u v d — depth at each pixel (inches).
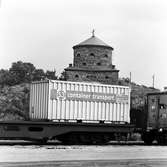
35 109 1259.8
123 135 1344.7
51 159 759.1
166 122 1359.5
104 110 1295.5
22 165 658.8
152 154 922.1
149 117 1427.2
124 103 1332.4
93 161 731.4
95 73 2429.9
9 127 1146.7
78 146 1141.7
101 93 1290.6
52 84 1212.5
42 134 1192.8
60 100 1221.7
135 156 862.5
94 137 1290.6
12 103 2413.9
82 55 2464.3
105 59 2480.3
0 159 741.9
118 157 829.8
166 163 733.9
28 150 941.8
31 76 4052.7
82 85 1259.8
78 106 1250.6
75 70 2411.4
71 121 1237.1
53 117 1209.4
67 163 697.0
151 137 1427.2
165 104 1373.0
